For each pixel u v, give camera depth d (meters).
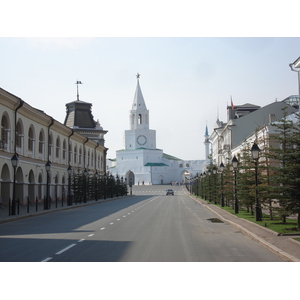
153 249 13.52
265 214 26.98
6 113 39.78
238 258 11.84
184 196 91.88
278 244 13.78
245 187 27.28
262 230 18.03
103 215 31.31
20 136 44.31
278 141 19.78
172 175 175.25
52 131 54.91
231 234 18.08
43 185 51.78
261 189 22.42
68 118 92.00
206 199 60.25
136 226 21.92
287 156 18.25
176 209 39.59
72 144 65.19
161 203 54.62
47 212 34.78
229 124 62.09
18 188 44.84
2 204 41.19
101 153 88.31
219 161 83.38
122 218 27.91
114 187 81.94
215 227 21.36
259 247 14.01
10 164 41.12
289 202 18.23
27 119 45.66
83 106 91.94
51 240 15.93
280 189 17.97
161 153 178.38
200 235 17.64
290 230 17.48
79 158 69.88
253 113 61.38
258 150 22.84
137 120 177.75
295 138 18.20
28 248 13.78
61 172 59.41
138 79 181.75
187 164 175.25
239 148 53.78
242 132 61.44
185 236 17.22
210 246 14.24
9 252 12.92
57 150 58.84
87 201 58.38
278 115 60.47
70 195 45.94
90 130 89.50
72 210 39.38
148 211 36.31
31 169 47.19
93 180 65.62
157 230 19.81
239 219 24.94
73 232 18.97
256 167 22.92
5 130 40.22
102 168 89.31
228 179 37.91
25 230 20.23
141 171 169.88
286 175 17.84
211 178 51.03
